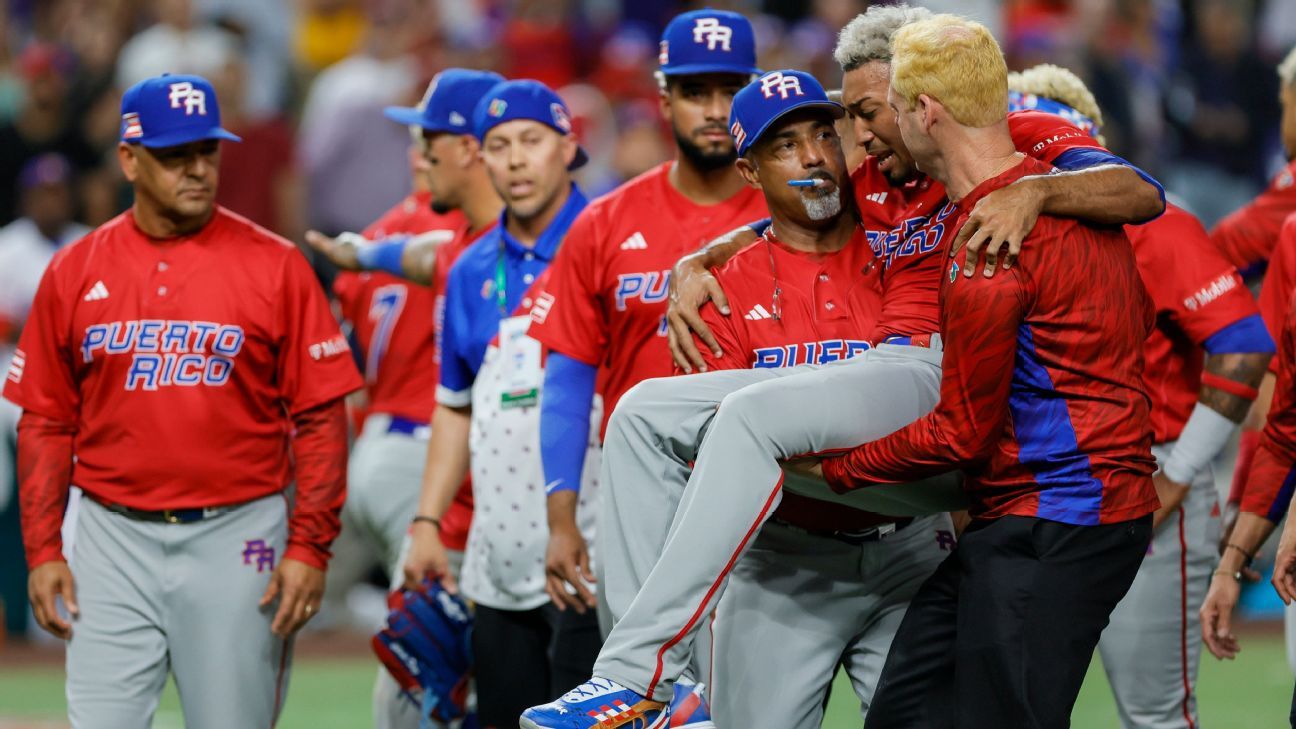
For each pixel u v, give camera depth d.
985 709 14.36
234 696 18.47
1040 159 15.22
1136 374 14.52
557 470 18.36
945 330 14.10
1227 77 46.12
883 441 14.50
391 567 24.52
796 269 16.16
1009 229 13.68
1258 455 17.20
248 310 18.39
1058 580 14.20
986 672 14.32
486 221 21.67
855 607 16.62
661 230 18.45
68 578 18.55
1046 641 14.20
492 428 19.77
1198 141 45.72
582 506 19.28
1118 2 45.84
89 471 18.53
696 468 14.59
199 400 18.28
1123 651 18.77
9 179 41.91
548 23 46.56
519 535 19.55
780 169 15.70
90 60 43.34
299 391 18.77
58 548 18.62
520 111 19.86
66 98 42.53
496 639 19.91
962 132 14.37
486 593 19.88
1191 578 18.98
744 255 16.38
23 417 18.78
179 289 18.33
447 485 20.89
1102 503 14.22
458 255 21.50
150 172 18.19
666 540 15.16
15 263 35.72
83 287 18.47
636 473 15.19
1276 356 18.75
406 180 41.06
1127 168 14.31
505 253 20.41
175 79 18.28
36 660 33.72
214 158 18.50
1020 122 15.70
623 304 18.39
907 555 16.64
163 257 18.48
